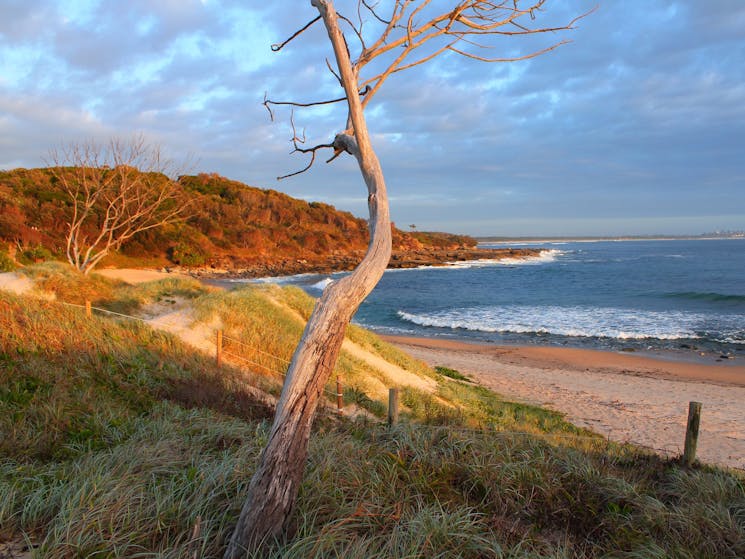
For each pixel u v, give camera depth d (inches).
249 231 2886.3
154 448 196.5
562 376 730.2
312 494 167.8
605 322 1237.1
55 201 1812.3
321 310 131.2
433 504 175.3
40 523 147.4
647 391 645.3
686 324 1192.2
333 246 3321.9
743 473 277.6
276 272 2401.6
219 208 2999.5
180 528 148.4
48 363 289.6
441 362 807.1
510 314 1402.6
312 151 164.6
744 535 167.5
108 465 177.5
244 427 247.4
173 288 614.2
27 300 375.9
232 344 474.3
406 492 183.6
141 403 276.8
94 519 141.2
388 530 156.5
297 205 3754.9
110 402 262.5
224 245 2687.0
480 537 152.7
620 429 478.0
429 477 197.0
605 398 603.8
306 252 3093.0
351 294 130.0
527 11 145.6
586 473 209.5
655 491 210.2
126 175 840.3
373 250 133.7
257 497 129.4
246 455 194.4
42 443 201.3
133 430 228.2
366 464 198.5
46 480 169.0
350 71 138.0
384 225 137.0
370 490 178.2
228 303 560.4
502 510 180.9
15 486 156.9
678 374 759.7
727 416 529.7
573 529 176.4
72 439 210.4
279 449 129.3
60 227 1707.7
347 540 143.7
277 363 464.8
